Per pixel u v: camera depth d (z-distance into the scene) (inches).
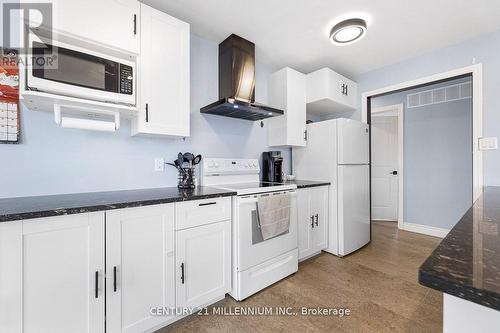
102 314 49.2
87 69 54.4
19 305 40.9
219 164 93.1
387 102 153.2
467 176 124.6
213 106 82.0
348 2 70.7
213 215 67.2
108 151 70.2
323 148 111.0
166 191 71.6
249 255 73.5
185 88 73.5
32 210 42.1
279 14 76.5
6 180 56.0
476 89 89.6
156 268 56.6
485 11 74.6
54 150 61.9
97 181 68.4
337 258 103.0
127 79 60.4
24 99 51.4
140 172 76.4
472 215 37.6
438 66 99.4
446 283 16.7
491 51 86.8
